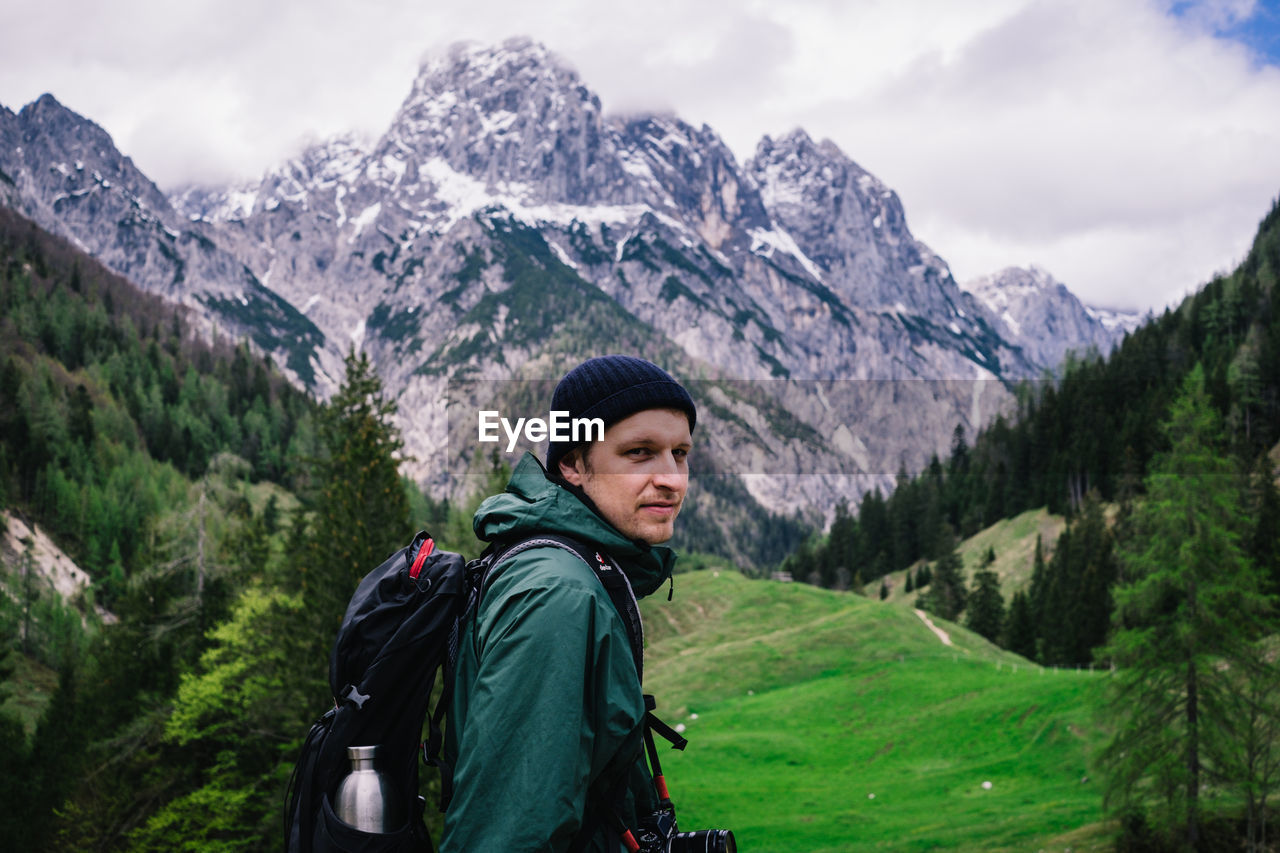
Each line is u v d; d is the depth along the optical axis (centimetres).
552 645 145
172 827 2720
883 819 4547
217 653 2853
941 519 16000
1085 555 10562
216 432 18188
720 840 167
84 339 19912
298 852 166
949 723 6156
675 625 10594
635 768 169
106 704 3550
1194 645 3056
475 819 137
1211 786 3186
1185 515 3192
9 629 8506
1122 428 13338
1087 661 9169
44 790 3569
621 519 167
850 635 9131
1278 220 15950
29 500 13362
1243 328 13950
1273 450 11094
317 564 2522
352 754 162
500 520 172
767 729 6756
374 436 2564
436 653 166
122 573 11500
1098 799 4297
